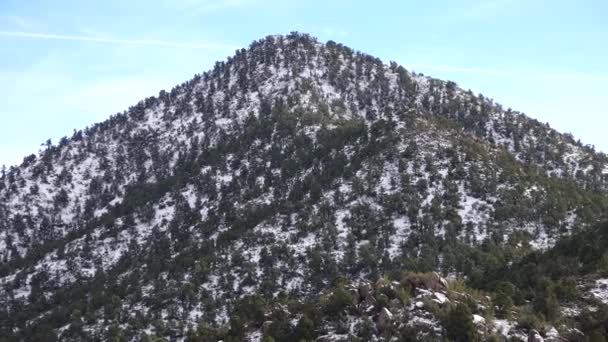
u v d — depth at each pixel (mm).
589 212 168875
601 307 81625
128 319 162750
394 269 145250
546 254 117625
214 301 156125
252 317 92562
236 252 178750
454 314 69312
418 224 167125
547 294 86688
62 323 177000
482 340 68125
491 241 156125
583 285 91312
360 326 73438
